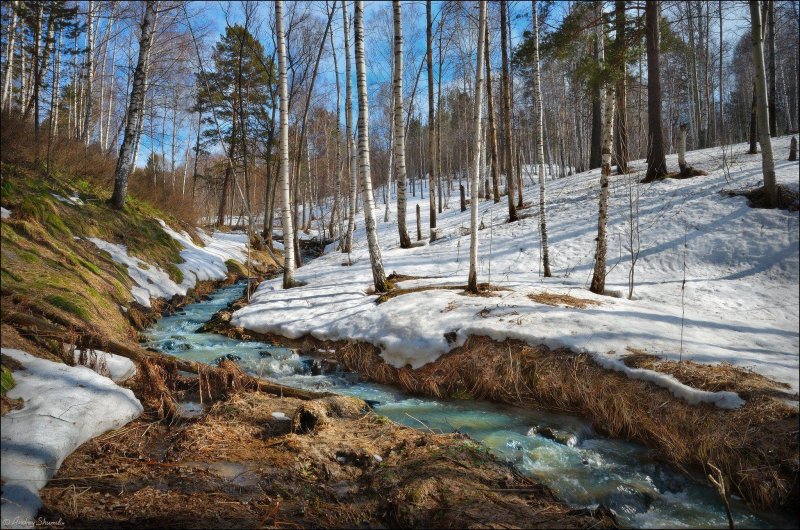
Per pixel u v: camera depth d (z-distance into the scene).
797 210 9.42
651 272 9.40
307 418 4.90
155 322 9.55
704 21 23.75
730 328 6.47
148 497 3.49
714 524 3.65
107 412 4.56
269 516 3.33
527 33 14.34
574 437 5.00
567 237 12.31
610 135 8.17
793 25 17.89
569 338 6.27
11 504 3.03
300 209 42.44
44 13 13.81
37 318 5.66
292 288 11.52
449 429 5.27
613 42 7.79
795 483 3.84
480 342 6.80
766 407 4.43
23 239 7.86
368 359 7.38
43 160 12.03
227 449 4.35
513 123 29.98
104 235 11.23
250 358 7.60
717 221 10.16
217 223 29.67
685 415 4.75
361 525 3.39
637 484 4.17
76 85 21.27
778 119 34.25
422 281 10.42
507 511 3.49
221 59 21.42
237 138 23.95
